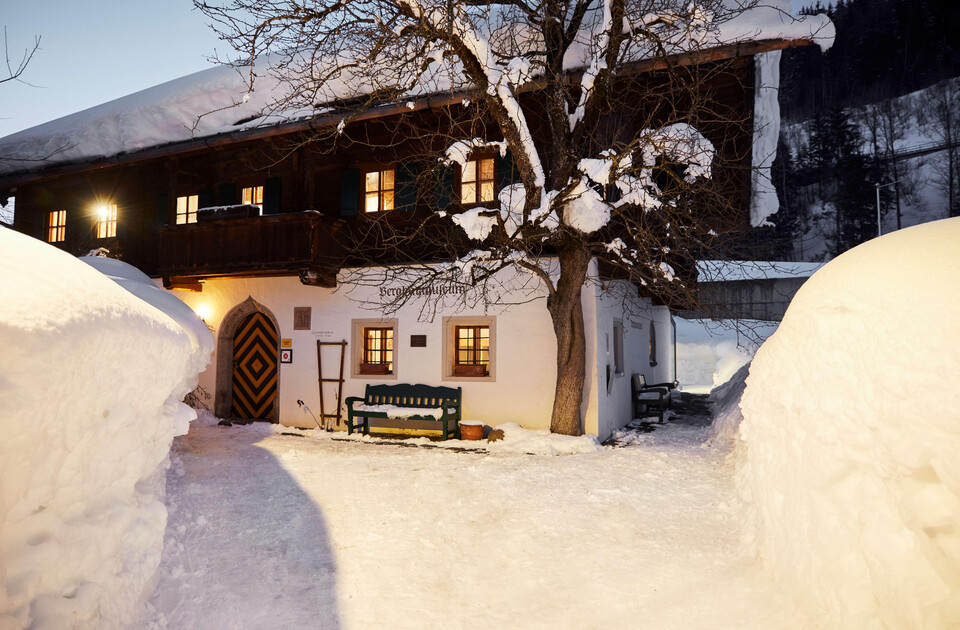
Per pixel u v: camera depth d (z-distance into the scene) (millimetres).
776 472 4125
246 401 13102
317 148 12555
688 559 4688
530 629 3852
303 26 8344
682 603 3967
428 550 5152
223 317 12938
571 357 9898
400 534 5484
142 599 3510
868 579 2838
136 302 3502
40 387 2395
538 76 10062
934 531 2422
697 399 17688
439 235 11508
